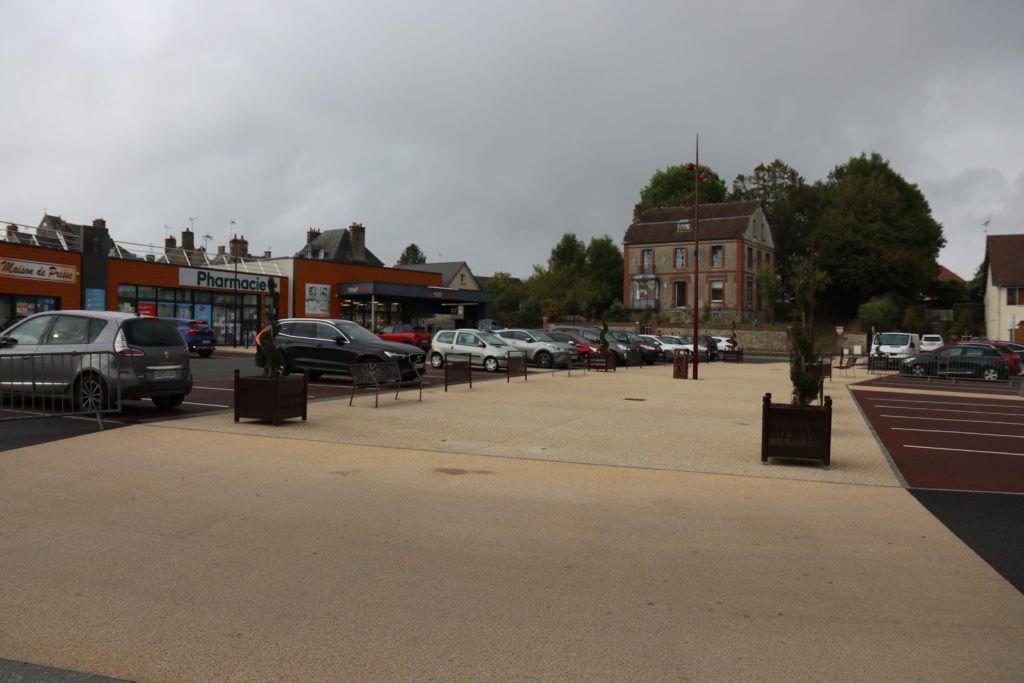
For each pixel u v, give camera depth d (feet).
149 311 129.39
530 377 77.66
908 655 12.07
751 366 122.11
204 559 16.40
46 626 12.76
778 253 258.78
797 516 21.21
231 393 52.39
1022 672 11.50
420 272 185.37
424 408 46.44
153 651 11.85
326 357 63.41
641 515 21.03
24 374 38.81
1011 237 183.11
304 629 12.78
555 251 296.30
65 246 118.52
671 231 225.15
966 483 26.40
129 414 39.99
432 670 11.31
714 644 12.39
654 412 47.50
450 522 19.83
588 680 11.05
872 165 252.42
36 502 20.95
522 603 14.12
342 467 26.89
